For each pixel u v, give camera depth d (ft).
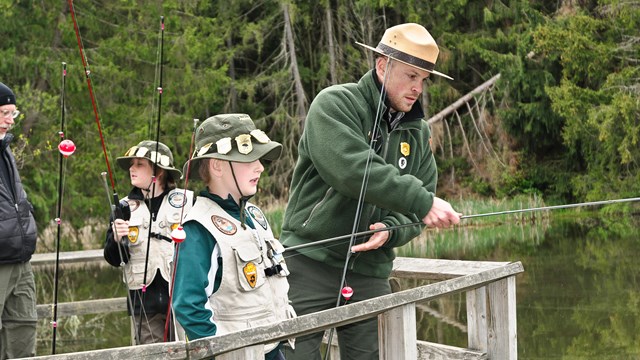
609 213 68.64
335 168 11.72
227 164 9.14
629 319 28.68
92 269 43.37
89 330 27.78
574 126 72.23
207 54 71.46
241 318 8.89
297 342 12.29
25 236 12.98
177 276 8.71
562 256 45.21
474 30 85.51
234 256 8.88
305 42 84.33
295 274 12.66
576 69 74.74
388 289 13.21
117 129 62.34
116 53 63.21
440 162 82.02
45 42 60.75
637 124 68.69
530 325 28.53
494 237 56.39
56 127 57.21
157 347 7.55
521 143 81.66
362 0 77.51
